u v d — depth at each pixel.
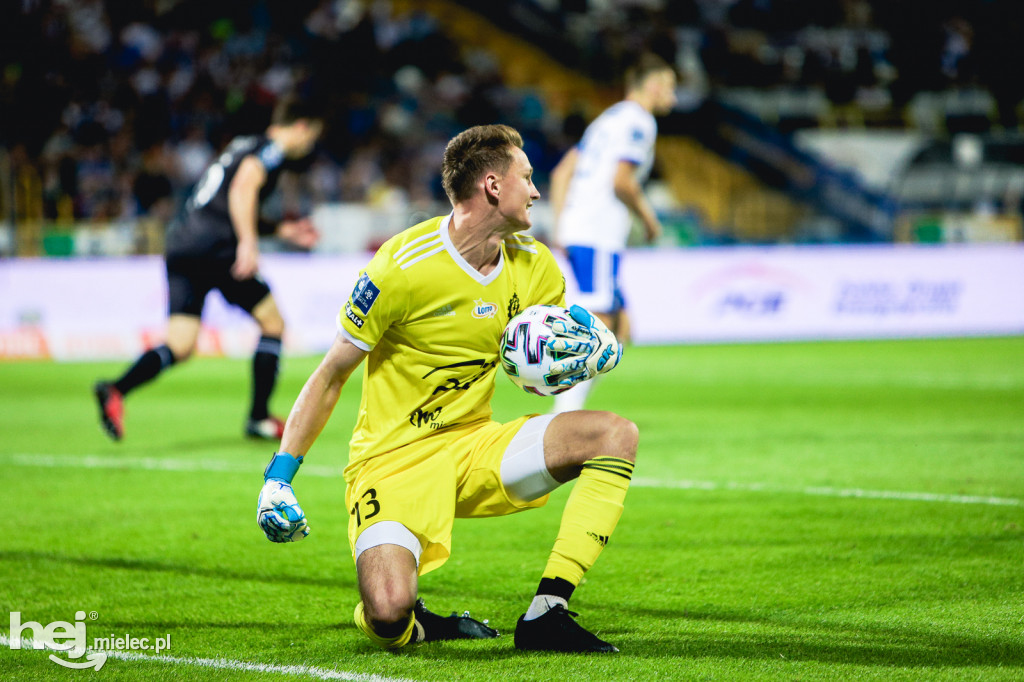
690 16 56.75
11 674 7.02
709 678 6.71
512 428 7.65
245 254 16.39
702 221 45.16
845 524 11.18
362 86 50.34
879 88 55.41
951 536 10.56
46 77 47.62
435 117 50.56
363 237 37.47
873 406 21.06
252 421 17.58
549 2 56.19
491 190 7.14
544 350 7.42
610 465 7.32
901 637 7.52
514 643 7.47
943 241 41.34
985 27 55.34
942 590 8.71
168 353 16.50
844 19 57.09
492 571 9.65
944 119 53.16
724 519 11.52
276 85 49.03
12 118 46.34
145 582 9.34
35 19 48.50
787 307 38.19
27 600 8.80
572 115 50.56
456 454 7.66
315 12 53.16
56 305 33.62
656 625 7.92
